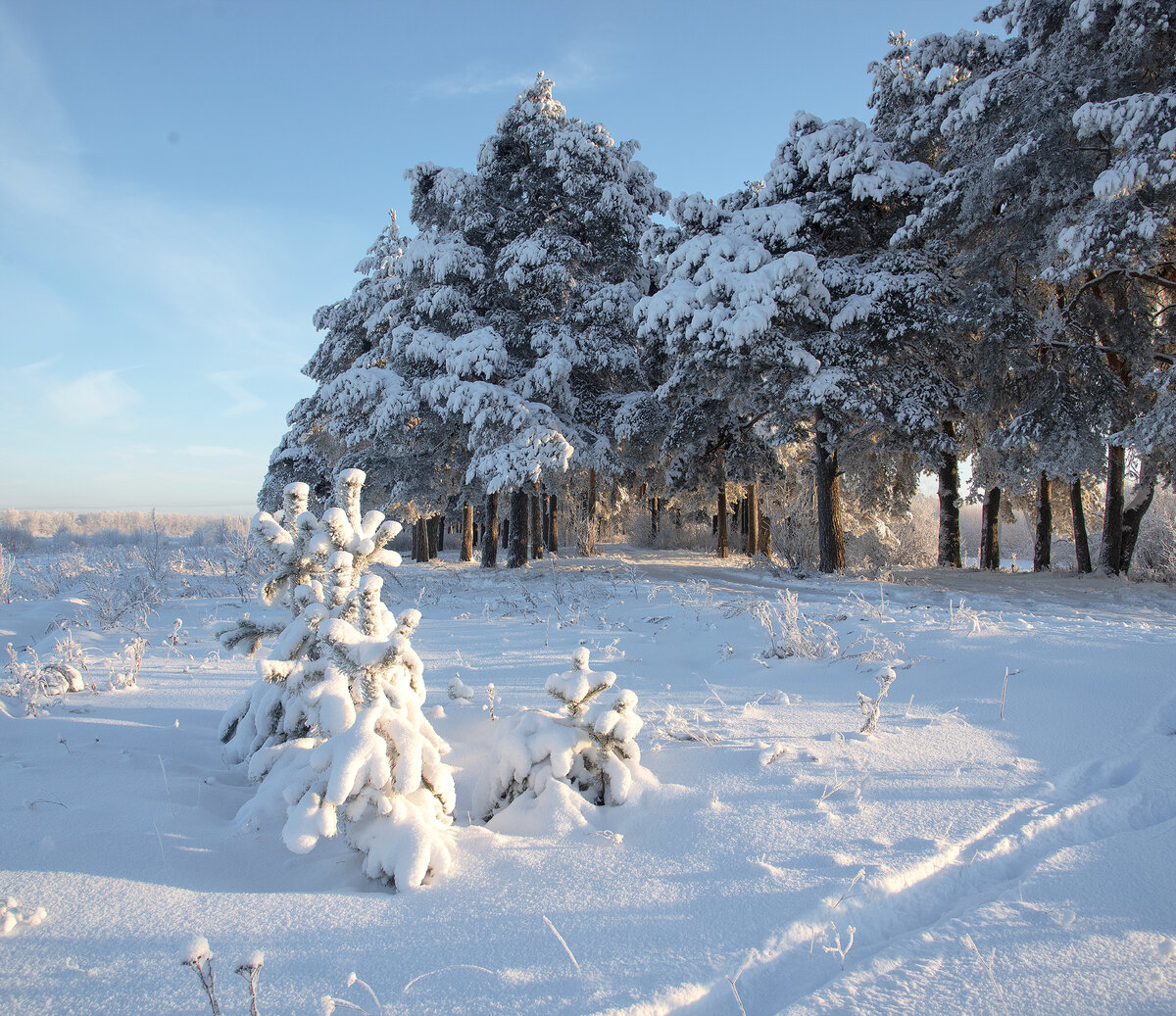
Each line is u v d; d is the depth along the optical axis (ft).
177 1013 5.95
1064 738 13.67
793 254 54.80
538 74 77.36
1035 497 83.25
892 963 6.98
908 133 65.10
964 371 65.62
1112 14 45.55
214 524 171.01
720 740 13.96
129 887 7.99
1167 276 54.44
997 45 61.31
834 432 61.05
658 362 76.79
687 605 33.81
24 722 14.67
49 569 64.80
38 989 6.16
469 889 8.35
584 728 11.61
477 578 61.26
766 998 6.57
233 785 12.17
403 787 8.84
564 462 65.26
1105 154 49.57
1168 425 44.78
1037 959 7.04
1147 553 67.10
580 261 74.84
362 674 9.87
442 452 77.46
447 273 71.87
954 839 9.59
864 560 72.28
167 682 20.61
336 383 71.67
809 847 9.38
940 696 17.04
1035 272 57.77
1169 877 8.52
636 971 6.70
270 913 7.63
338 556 11.84
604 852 9.41
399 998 6.23
